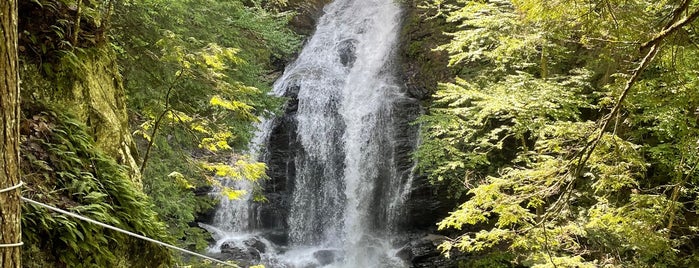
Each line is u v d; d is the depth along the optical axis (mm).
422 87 16359
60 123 3746
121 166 4184
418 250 13461
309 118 16484
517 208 5715
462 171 13023
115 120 4758
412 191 14547
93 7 5344
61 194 3303
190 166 7730
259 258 13742
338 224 15703
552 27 5633
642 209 6062
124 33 6801
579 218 7246
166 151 7703
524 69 10758
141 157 7461
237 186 15180
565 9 4992
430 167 13664
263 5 16500
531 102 7504
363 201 15547
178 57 5637
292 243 15633
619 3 4895
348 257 14617
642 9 5125
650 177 10250
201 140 7078
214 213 15234
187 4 8391
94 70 4637
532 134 8492
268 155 15883
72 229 3057
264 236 15461
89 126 4328
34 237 2898
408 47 17703
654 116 6719
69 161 3547
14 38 2002
